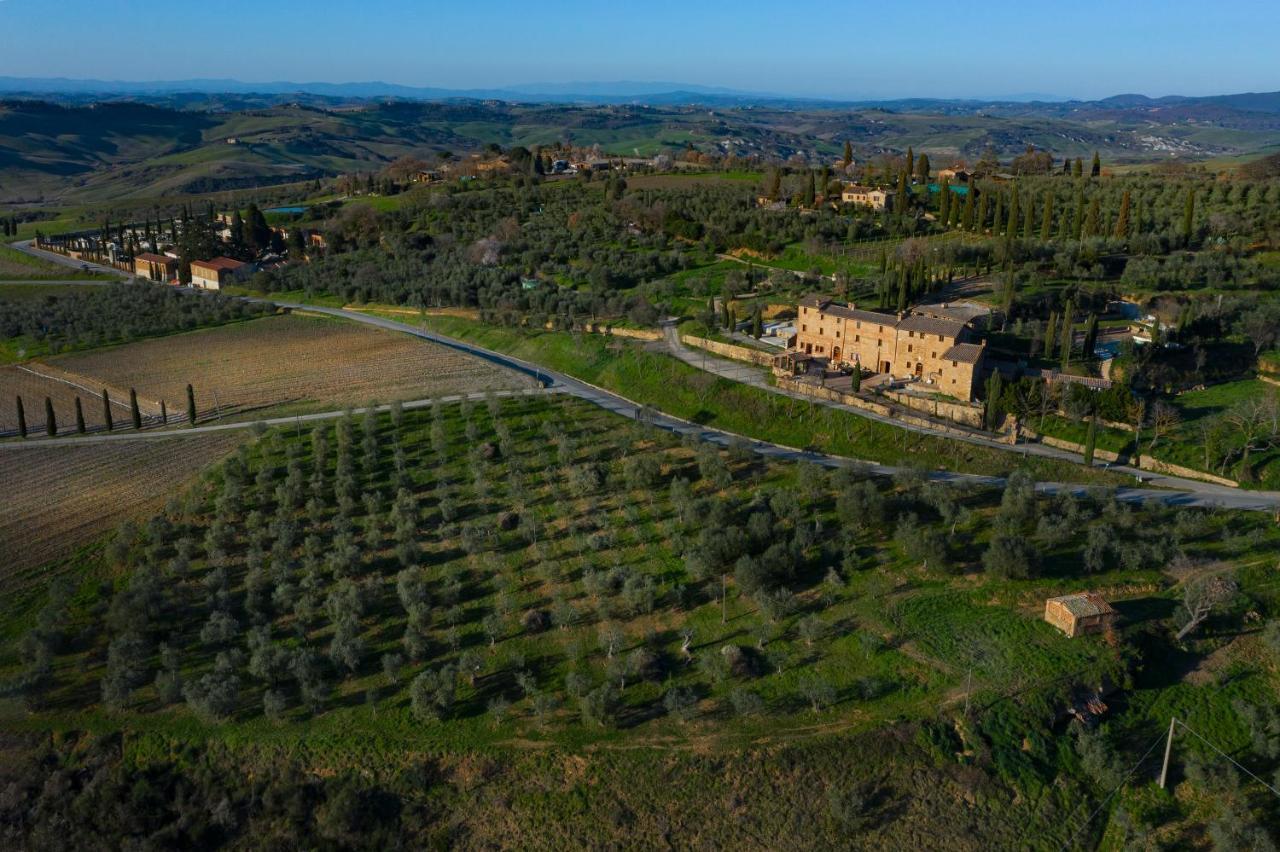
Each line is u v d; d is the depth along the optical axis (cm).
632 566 9225
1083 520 9594
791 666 7781
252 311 19475
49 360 16450
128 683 7575
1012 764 6869
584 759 6962
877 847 6400
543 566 9162
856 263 17662
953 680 7506
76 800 6894
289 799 6800
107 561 9394
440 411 12725
